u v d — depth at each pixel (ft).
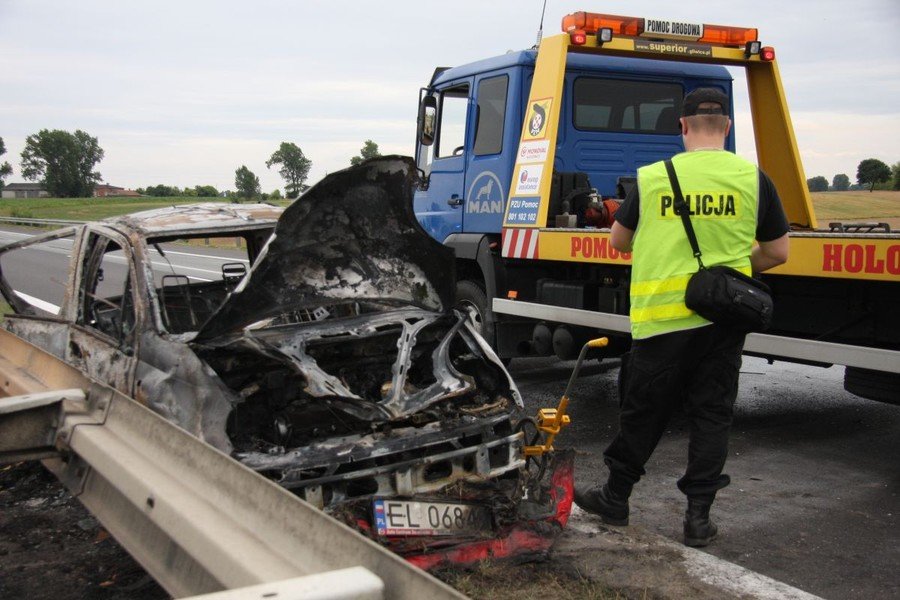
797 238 17.52
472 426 13.47
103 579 12.92
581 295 23.02
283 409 13.46
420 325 14.71
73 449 11.28
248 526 8.09
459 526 12.78
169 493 8.98
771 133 26.13
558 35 23.57
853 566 13.67
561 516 13.71
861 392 17.83
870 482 17.87
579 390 26.68
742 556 14.10
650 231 14.28
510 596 12.25
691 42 24.80
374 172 14.03
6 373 15.55
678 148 27.76
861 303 17.46
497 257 26.20
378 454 12.50
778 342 18.83
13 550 13.99
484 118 26.78
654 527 15.51
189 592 8.36
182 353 13.26
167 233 16.52
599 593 12.32
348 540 7.08
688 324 13.97
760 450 20.27
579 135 26.05
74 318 17.63
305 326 14.24
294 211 13.84
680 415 23.91
